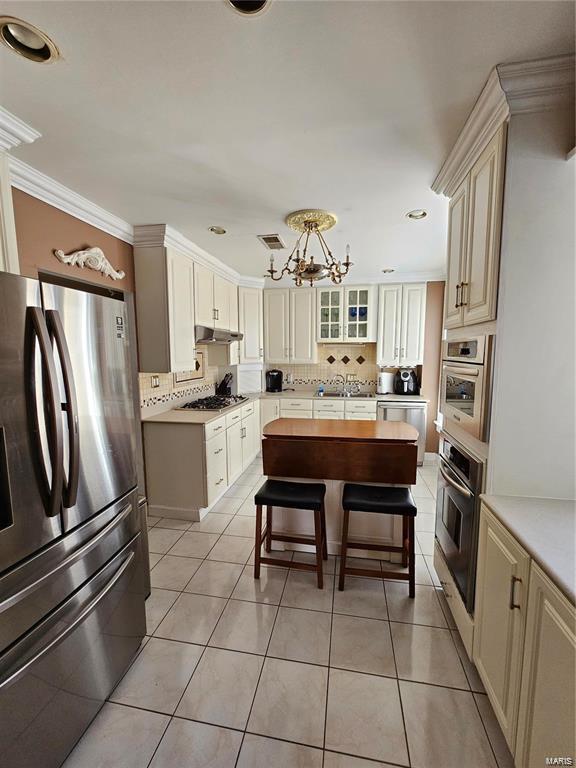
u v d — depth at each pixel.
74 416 1.30
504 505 1.38
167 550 2.63
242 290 4.67
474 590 1.59
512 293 1.35
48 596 1.22
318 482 2.51
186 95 1.33
